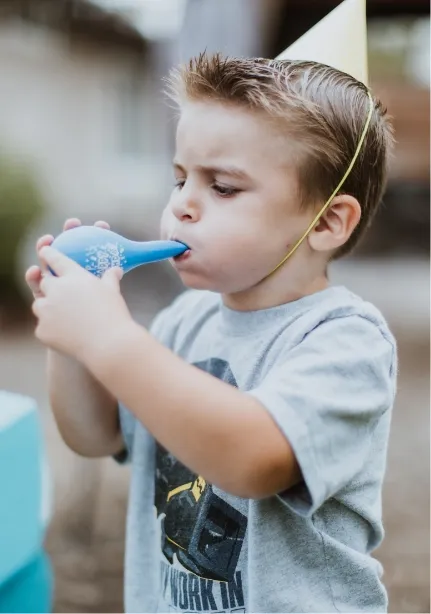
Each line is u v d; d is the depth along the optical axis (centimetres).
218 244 87
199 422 75
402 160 796
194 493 97
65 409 105
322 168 89
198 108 88
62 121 901
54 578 219
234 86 86
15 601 105
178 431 75
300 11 704
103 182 945
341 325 87
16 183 614
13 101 837
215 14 393
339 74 95
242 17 405
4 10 759
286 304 93
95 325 78
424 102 788
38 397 388
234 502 92
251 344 94
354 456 82
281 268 91
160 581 102
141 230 733
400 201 954
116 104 958
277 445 75
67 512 253
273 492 77
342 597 92
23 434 103
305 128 87
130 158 958
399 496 276
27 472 104
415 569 226
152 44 886
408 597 210
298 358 83
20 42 823
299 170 87
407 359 462
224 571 93
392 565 228
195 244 88
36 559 110
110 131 955
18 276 622
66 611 203
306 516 79
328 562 91
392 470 301
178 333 109
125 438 108
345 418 80
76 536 241
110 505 265
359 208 92
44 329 80
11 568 101
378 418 86
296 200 88
